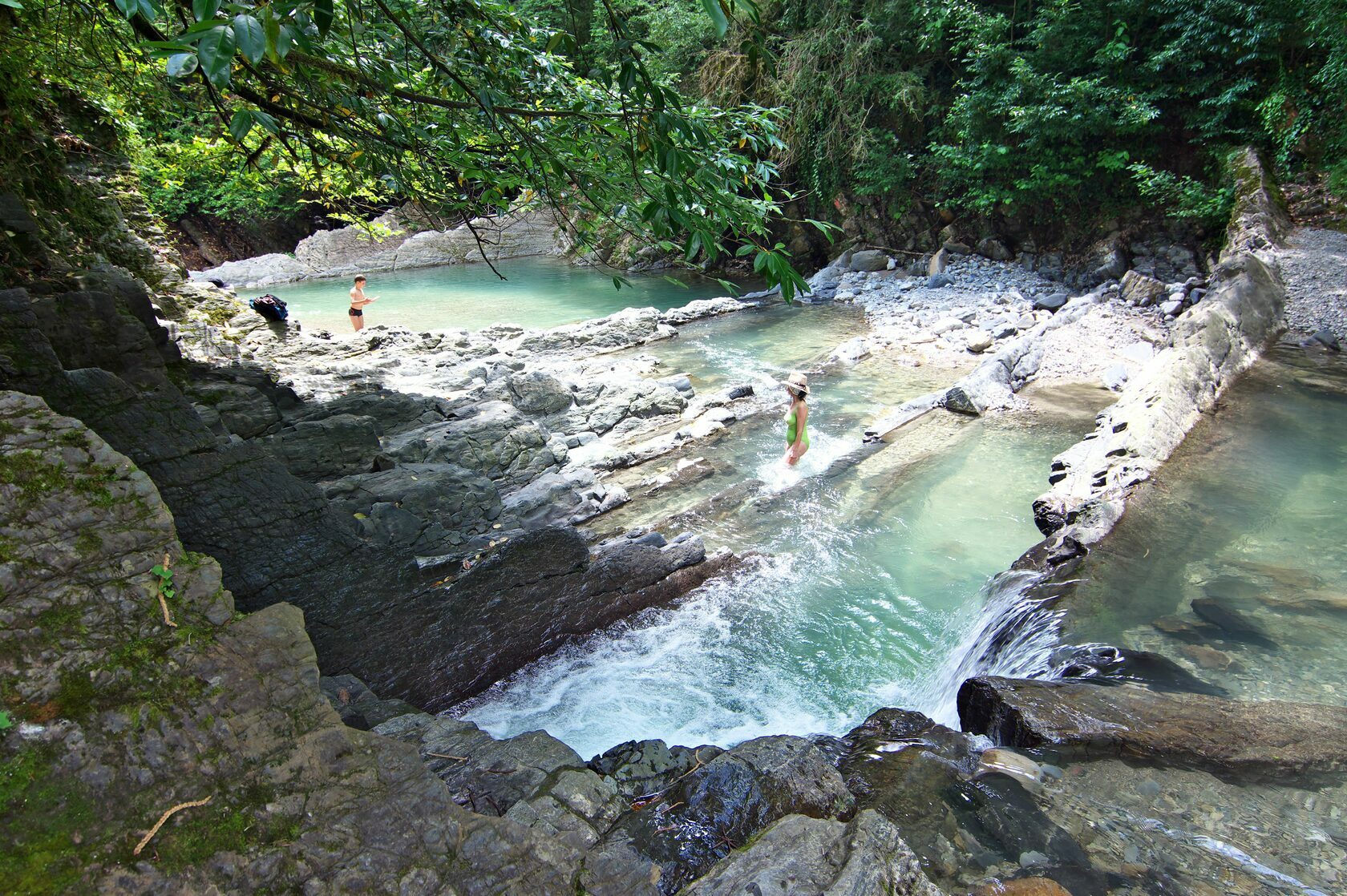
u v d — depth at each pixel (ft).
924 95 68.59
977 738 14.66
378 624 19.58
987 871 10.66
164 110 22.95
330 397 33.14
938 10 63.98
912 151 73.77
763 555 26.96
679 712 20.04
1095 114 55.88
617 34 9.27
